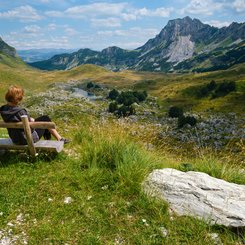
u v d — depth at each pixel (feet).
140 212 8.58
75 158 11.67
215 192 9.23
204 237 7.74
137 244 7.54
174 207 8.83
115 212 8.57
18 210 8.60
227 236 7.75
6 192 9.26
